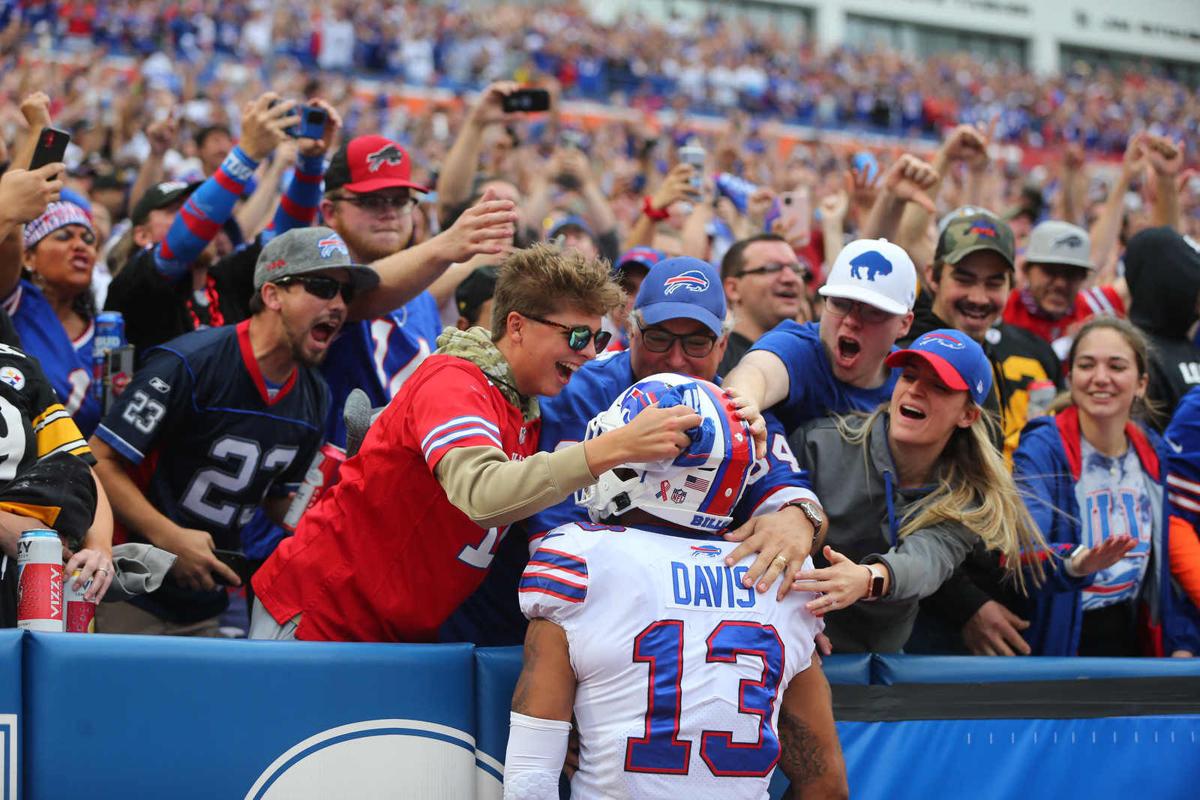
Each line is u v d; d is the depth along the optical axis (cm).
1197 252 470
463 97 1694
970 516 313
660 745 242
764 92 2558
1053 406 403
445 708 272
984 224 422
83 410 401
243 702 259
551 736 246
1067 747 321
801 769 267
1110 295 600
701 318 305
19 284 392
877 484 324
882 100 2584
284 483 385
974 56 3647
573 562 247
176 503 365
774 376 342
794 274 480
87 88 1316
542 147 1463
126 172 875
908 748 307
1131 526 382
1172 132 2738
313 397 378
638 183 1262
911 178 451
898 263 349
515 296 273
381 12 2236
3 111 1073
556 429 302
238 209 573
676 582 249
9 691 245
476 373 267
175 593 377
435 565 276
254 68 1781
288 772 261
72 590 293
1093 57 3781
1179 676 335
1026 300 562
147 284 411
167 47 1877
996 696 317
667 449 237
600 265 276
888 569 294
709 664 246
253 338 361
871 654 310
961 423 320
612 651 244
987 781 313
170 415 352
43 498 290
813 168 1881
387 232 430
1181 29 3825
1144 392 409
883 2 3575
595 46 2456
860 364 351
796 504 282
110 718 251
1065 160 805
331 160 436
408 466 271
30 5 1838
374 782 266
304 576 285
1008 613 339
